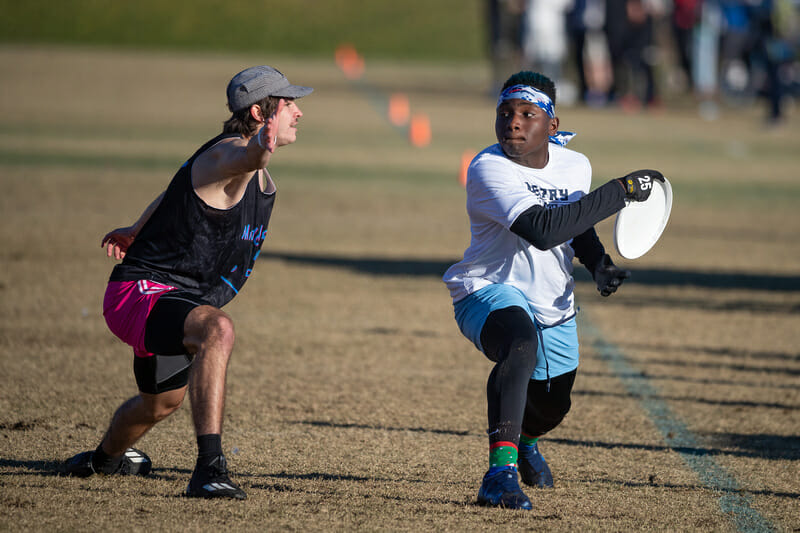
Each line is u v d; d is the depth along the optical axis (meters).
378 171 63.44
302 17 194.00
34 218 42.62
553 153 15.82
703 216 51.22
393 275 35.84
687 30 114.56
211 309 14.45
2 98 96.12
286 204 50.50
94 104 94.31
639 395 22.72
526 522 14.30
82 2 194.12
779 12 97.06
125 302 14.73
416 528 13.86
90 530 13.34
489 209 15.05
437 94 118.12
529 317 14.83
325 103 105.75
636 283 36.12
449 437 19.22
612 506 15.35
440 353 26.08
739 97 116.19
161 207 15.05
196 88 113.44
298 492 15.41
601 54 116.25
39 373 22.48
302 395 21.80
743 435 19.84
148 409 15.33
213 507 14.34
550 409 15.78
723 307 32.47
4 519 13.67
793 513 15.34
